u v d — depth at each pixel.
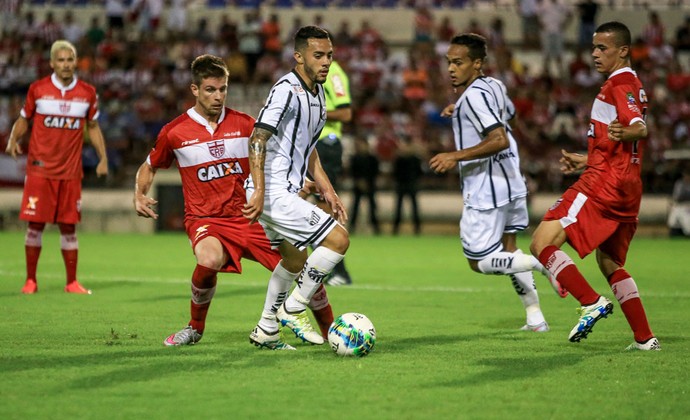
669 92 94.62
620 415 16.97
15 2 109.25
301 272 23.41
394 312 32.09
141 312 30.91
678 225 74.44
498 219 27.25
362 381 19.70
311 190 24.44
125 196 78.38
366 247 64.19
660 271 48.28
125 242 66.12
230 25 100.88
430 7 111.31
